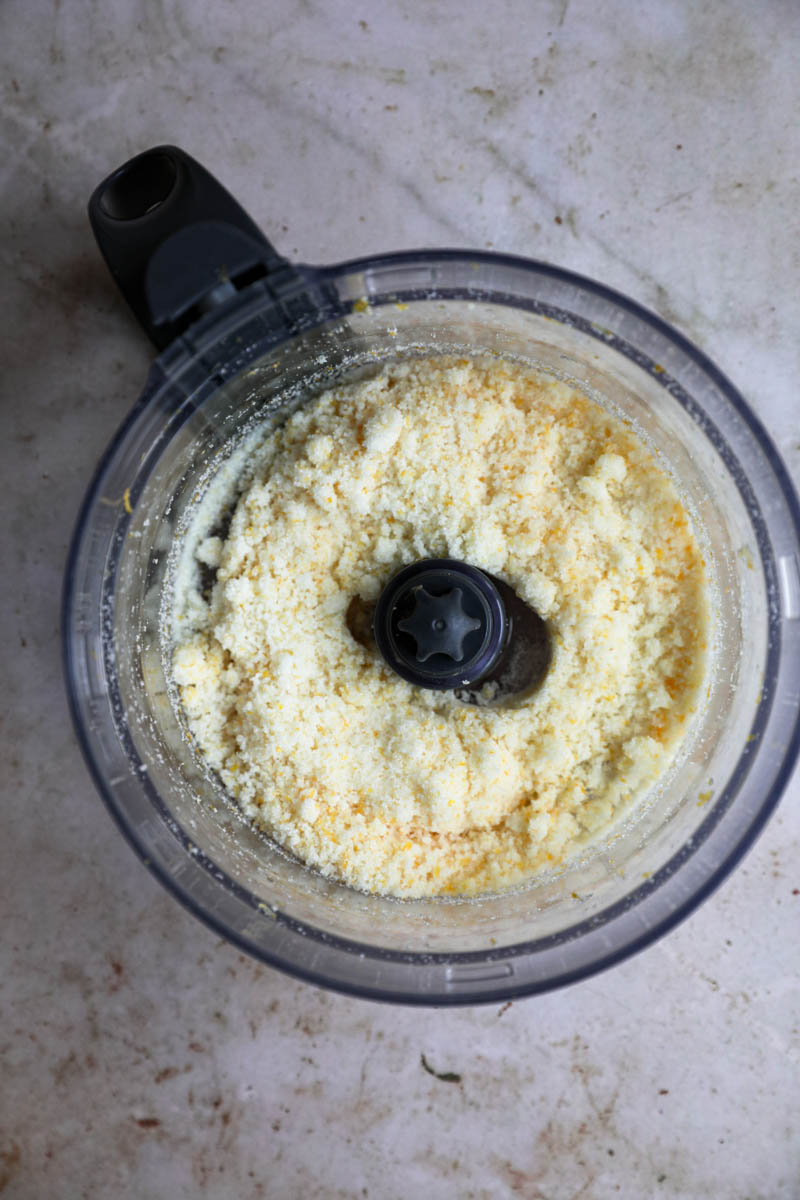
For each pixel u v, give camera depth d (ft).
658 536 1.31
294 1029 1.46
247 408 1.36
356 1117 1.46
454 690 1.33
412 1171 1.46
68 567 1.28
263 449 1.35
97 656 1.30
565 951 1.31
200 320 1.27
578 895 1.34
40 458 1.46
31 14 1.46
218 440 1.36
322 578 1.31
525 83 1.46
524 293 1.30
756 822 1.29
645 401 1.34
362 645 1.34
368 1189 1.46
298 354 1.35
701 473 1.34
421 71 1.46
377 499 1.30
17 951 1.47
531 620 1.34
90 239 1.46
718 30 1.46
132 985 1.47
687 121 1.46
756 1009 1.45
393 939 1.32
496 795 1.29
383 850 1.30
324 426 1.32
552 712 1.29
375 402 1.31
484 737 1.29
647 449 1.33
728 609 1.34
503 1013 1.47
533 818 1.30
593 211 1.46
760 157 1.46
